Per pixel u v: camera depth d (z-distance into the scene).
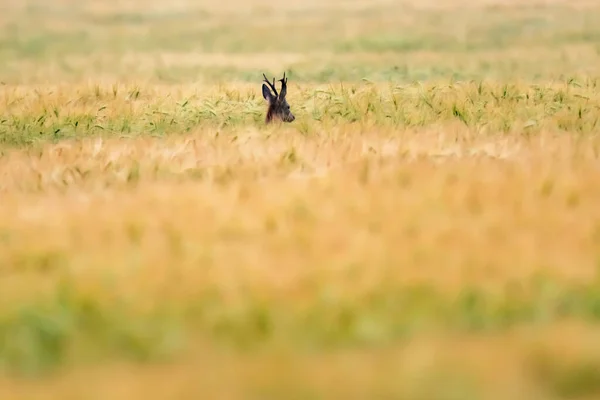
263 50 154.62
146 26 197.75
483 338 29.83
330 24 189.00
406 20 190.50
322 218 39.88
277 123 69.44
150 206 42.62
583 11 195.50
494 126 65.38
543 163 49.81
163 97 87.19
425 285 32.75
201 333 30.08
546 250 35.84
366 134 60.28
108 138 66.31
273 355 28.59
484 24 179.25
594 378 26.89
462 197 42.66
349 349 29.27
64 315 30.98
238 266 34.59
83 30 192.00
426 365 27.61
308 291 32.34
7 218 42.12
